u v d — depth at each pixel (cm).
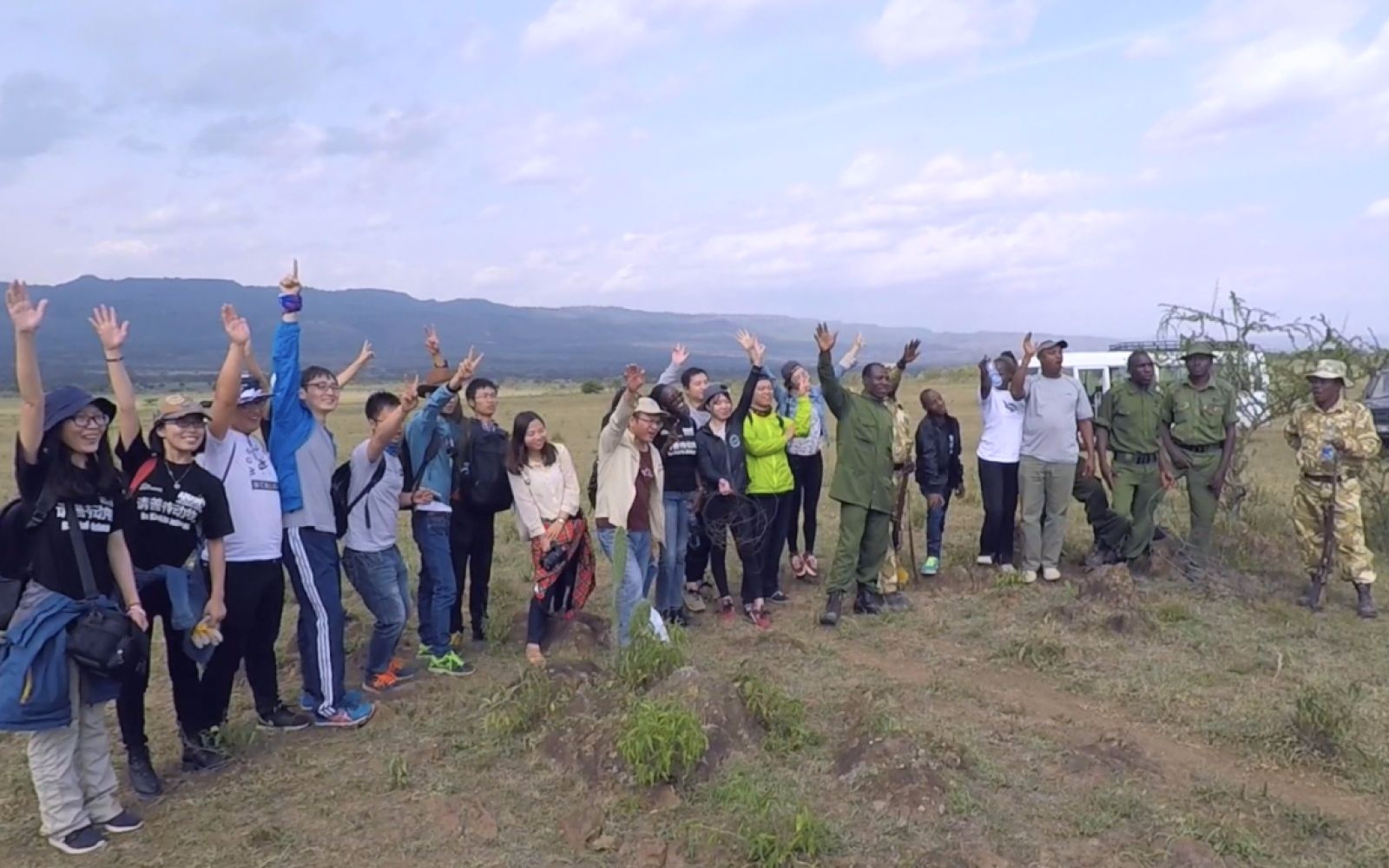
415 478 717
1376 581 942
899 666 742
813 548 1029
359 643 799
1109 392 984
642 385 708
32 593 472
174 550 534
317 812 518
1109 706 656
